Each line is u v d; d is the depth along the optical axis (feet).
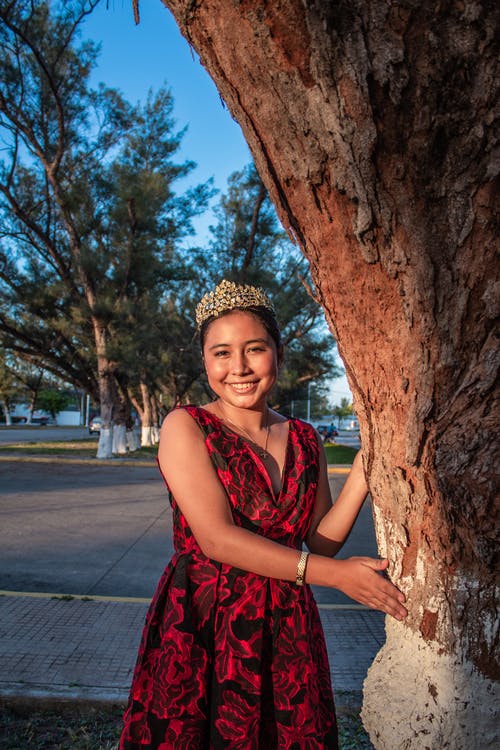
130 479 42.29
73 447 77.87
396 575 3.75
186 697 3.90
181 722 3.87
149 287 57.67
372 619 12.84
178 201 57.82
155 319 57.36
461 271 3.16
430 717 3.52
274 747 4.17
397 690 3.70
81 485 38.14
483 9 2.79
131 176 51.85
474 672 3.41
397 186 3.08
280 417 4.87
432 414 3.35
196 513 4.00
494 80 2.86
